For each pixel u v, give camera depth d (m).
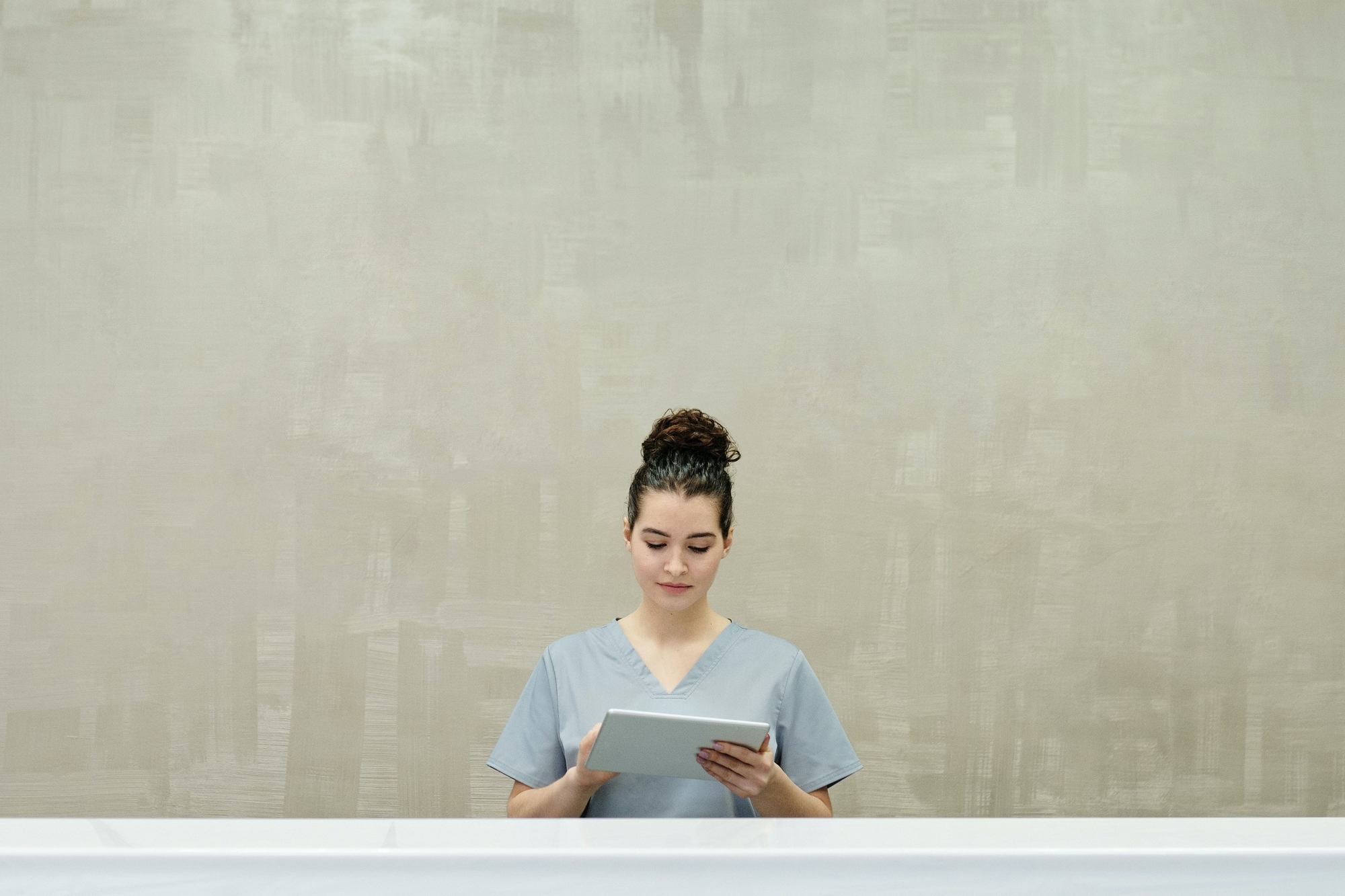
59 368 2.16
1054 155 2.24
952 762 2.18
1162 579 2.22
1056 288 2.23
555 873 0.53
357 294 2.18
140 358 2.16
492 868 0.53
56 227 2.17
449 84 2.21
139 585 2.14
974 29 2.25
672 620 1.46
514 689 2.15
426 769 2.14
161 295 2.17
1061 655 2.20
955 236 2.23
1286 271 2.27
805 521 2.19
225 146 2.19
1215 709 2.21
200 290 2.17
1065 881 0.54
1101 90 2.26
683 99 2.22
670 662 1.45
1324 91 2.25
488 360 2.18
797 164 2.22
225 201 2.18
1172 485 2.23
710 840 0.55
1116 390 2.23
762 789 1.17
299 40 2.20
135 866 0.52
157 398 2.16
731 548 2.18
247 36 2.20
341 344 2.17
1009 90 2.25
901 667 2.18
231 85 2.19
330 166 2.19
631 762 1.16
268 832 0.55
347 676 2.14
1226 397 2.25
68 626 2.13
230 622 2.14
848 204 2.22
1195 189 2.26
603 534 2.16
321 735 2.14
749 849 0.54
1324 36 2.28
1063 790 2.19
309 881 0.53
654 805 1.36
